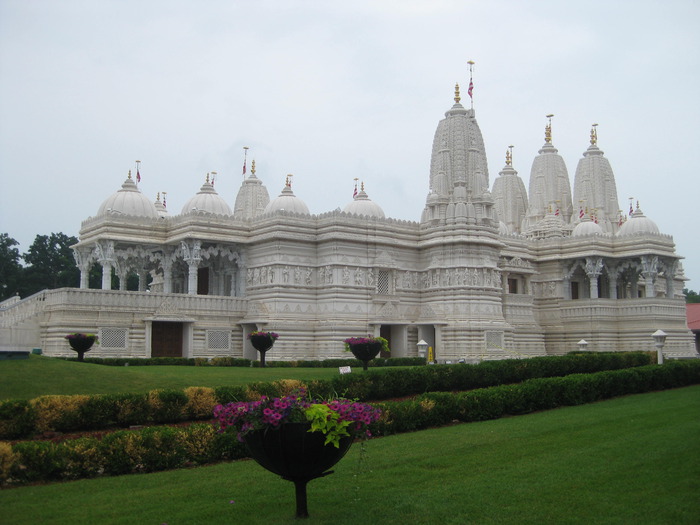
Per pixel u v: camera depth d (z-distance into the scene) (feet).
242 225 223.30
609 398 124.36
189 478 64.18
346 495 57.00
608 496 54.85
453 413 96.07
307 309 216.95
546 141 336.90
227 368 154.92
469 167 242.58
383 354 225.15
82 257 231.71
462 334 224.94
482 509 52.29
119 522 50.55
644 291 317.63
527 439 79.36
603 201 322.55
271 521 50.52
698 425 83.46
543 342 267.80
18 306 182.60
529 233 310.04
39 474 63.21
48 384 95.50
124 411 84.89
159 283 275.59
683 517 49.60
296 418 49.34
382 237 228.02
